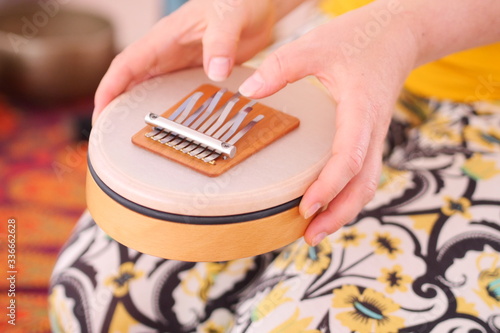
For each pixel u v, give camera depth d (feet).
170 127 1.91
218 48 2.10
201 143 1.86
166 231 1.77
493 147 2.33
